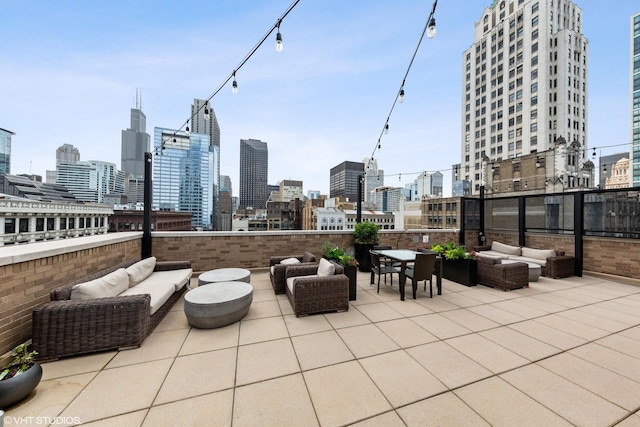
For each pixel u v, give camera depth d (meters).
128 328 2.86
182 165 107.31
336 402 2.06
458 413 1.95
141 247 5.94
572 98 43.38
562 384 2.29
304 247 7.21
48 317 2.60
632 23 52.72
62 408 1.97
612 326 3.52
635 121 52.03
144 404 2.02
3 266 2.51
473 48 54.59
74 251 3.61
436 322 3.65
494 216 9.28
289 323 3.60
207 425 1.83
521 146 45.75
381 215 60.59
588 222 6.63
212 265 6.41
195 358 2.70
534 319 3.77
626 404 2.05
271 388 2.23
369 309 4.17
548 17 42.50
